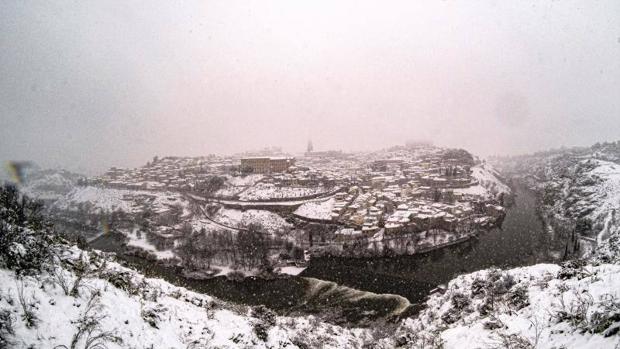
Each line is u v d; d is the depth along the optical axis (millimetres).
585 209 142875
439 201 176000
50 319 14367
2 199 25938
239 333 24922
